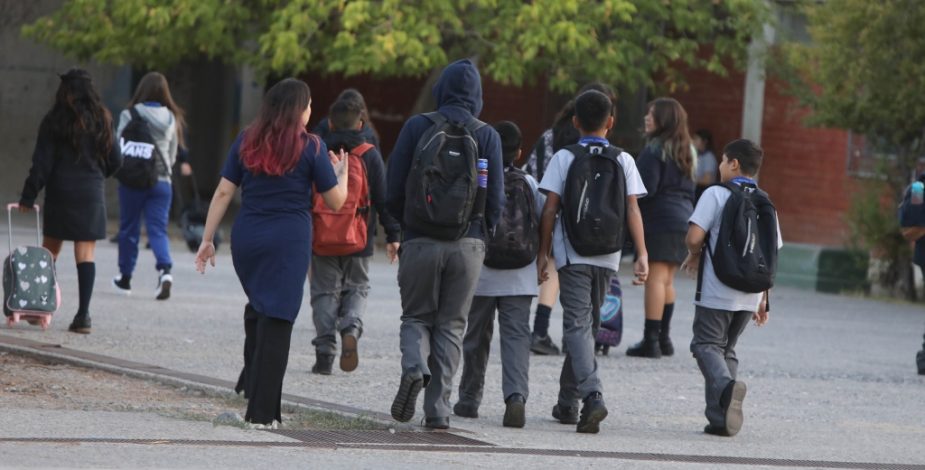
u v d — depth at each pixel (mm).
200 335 36281
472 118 24359
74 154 34438
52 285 35312
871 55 59312
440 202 23594
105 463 19609
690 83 81062
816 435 26484
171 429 22828
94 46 74250
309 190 23484
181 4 68000
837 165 76000
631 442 24547
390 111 90500
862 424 28125
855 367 37625
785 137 77625
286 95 23297
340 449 22000
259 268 23328
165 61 73062
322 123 30719
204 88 94312
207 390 27453
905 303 60719
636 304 53250
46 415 23625
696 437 25562
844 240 66625
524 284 25750
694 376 33812
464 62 24609
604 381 32344
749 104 78250
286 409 25656
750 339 43625
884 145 62500
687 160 36156
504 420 25562
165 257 43312
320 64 69562
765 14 70188
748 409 29484
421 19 65562
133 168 42125
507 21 66375
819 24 61875
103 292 44531
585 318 25688
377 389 29344
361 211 30000
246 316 25562
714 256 26141
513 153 26016
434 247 24000
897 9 58156
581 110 26188
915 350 42719
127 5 69125
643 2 68688
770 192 78188
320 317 30766
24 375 28219
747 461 23078
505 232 25391
